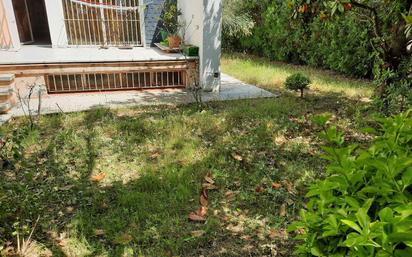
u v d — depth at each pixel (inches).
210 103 224.4
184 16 294.5
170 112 204.5
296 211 109.2
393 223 33.1
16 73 226.1
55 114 200.1
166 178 127.6
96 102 225.3
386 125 57.4
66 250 92.5
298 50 370.0
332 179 45.7
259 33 422.6
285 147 155.3
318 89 257.6
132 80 259.9
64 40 301.7
